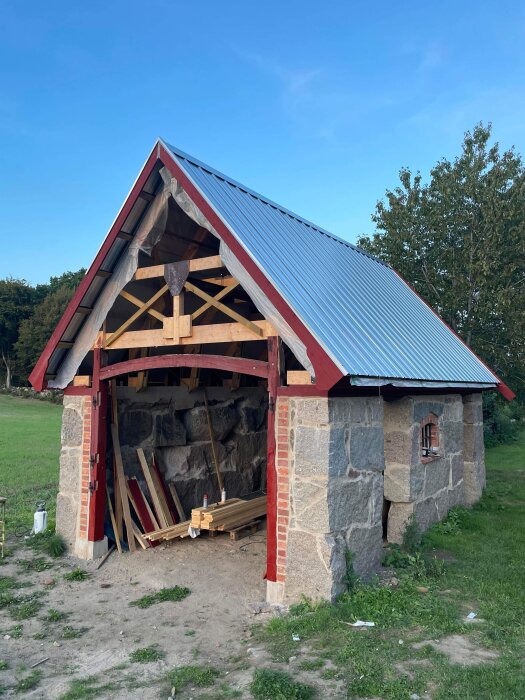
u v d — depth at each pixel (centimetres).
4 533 796
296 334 567
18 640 530
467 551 759
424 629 508
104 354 779
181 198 672
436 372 761
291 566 584
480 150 1922
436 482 907
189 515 966
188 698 419
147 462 891
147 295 817
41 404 3519
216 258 657
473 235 1892
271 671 434
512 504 1069
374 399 667
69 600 627
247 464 1130
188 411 991
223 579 693
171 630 550
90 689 438
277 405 607
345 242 1124
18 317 4572
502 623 523
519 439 2300
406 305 1037
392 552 715
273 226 779
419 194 2003
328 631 508
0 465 1435
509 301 1727
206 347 903
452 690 401
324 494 569
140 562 750
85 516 768
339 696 404
